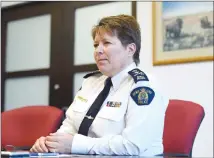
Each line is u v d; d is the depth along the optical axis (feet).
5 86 13.80
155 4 10.59
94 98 4.87
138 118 4.08
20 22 13.75
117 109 4.35
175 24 10.18
